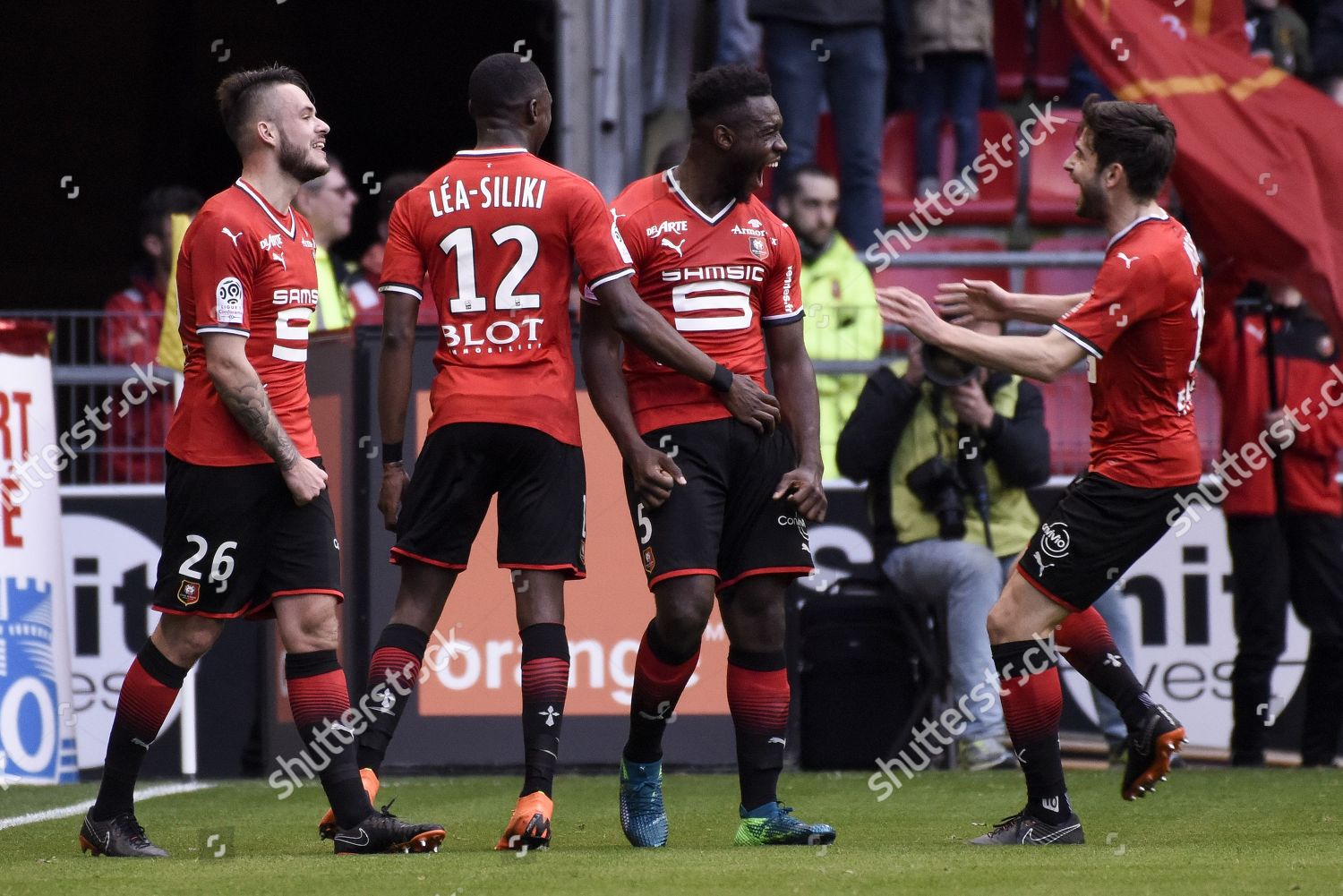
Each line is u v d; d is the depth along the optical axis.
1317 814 17.20
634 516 14.65
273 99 14.09
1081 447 25.52
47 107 45.66
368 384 22.58
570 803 19.22
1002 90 37.78
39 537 22.84
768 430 14.56
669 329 14.18
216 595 14.04
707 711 22.70
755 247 14.76
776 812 14.68
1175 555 24.33
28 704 22.52
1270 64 26.22
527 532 14.31
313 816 18.20
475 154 14.55
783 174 29.16
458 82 47.81
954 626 22.53
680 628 14.25
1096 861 12.85
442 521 14.46
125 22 45.84
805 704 23.25
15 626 22.42
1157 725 14.46
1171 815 17.25
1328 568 23.97
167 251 26.84
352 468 22.55
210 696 24.48
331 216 24.78
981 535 22.72
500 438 14.27
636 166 32.28
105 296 46.09
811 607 23.33
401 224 14.77
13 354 22.77
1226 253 25.05
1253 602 23.83
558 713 14.17
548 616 14.39
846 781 21.48
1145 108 14.53
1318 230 24.77
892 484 22.91
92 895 11.30
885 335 27.44
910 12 32.22
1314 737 24.11
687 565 14.26
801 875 11.96
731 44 30.92
